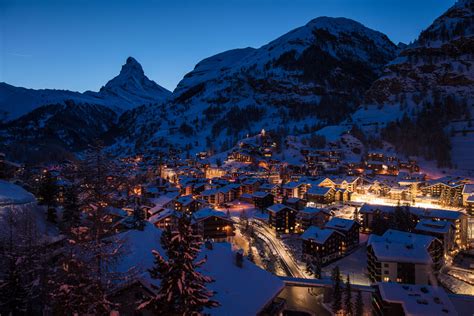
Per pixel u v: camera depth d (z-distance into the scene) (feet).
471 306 137.18
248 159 586.04
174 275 56.18
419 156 550.77
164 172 608.19
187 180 467.93
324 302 151.12
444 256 227.81
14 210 127.24
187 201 332.39
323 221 286.66
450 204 358.43
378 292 141.28
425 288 136.26
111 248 70.03
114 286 74.18
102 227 66.13
